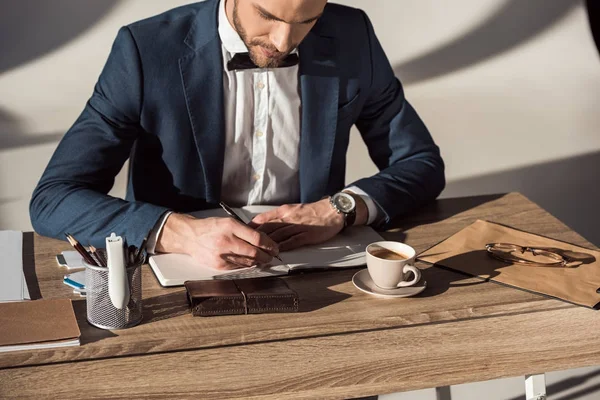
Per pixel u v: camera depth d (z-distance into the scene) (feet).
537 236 5.95
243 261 5.25
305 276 5.25
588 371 8.84
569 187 11.99
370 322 4.66
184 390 4.08
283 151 6.77
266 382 4.17
